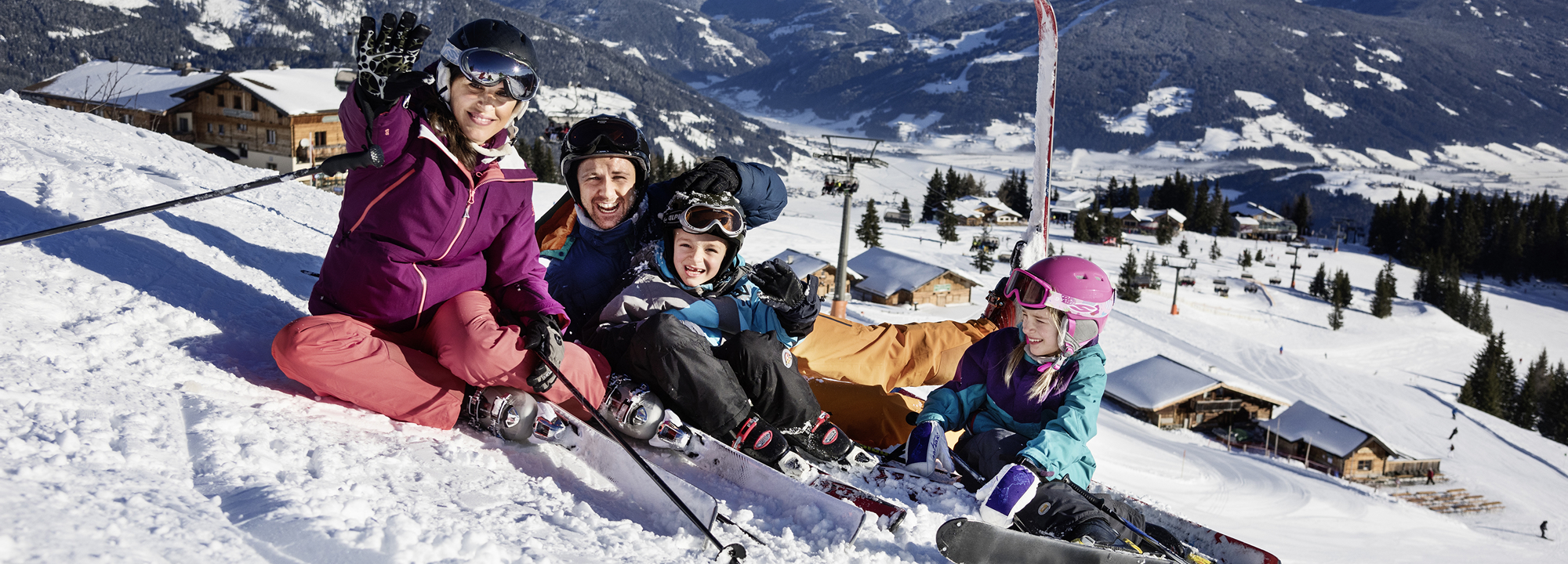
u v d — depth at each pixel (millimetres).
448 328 2488
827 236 75875
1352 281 100188
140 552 1289
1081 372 2885
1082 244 101438
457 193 2506
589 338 2928
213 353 2592
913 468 2924
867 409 3438
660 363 2598
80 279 2816
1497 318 106562
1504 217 135000
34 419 1731
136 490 1527
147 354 2410
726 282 3092
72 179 4113
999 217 109250
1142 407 35875
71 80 41688
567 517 1967
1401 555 16547
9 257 2787
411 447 2232
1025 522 2531
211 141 42344
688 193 2955
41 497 1354
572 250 3295
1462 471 36656
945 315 48906
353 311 2574
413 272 2537
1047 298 2850
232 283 3445
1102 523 2457
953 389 3160
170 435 1873
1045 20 4156
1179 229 117938
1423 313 81750
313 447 1994
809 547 2092
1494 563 19125
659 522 2102
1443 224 131375
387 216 2492
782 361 2734
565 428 2445
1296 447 35812
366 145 2389
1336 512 20625
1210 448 31922
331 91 44438
